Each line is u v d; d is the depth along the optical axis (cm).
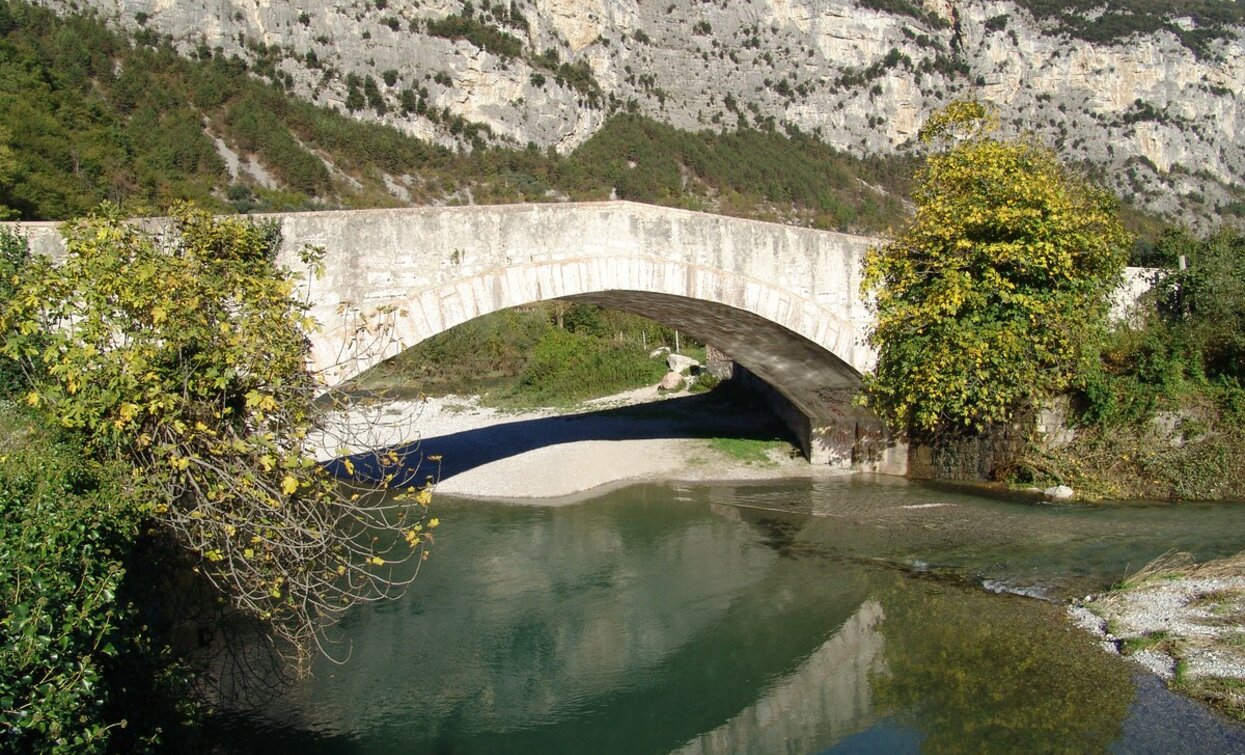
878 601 1462
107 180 2817
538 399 3428
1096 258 1941
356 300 1552
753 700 1187
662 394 3303
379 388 1328
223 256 1128
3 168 2073
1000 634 1292
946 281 1895
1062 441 2116
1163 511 1881
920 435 2288
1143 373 2050
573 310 4572
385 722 1138
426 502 1138
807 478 2331
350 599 1513
